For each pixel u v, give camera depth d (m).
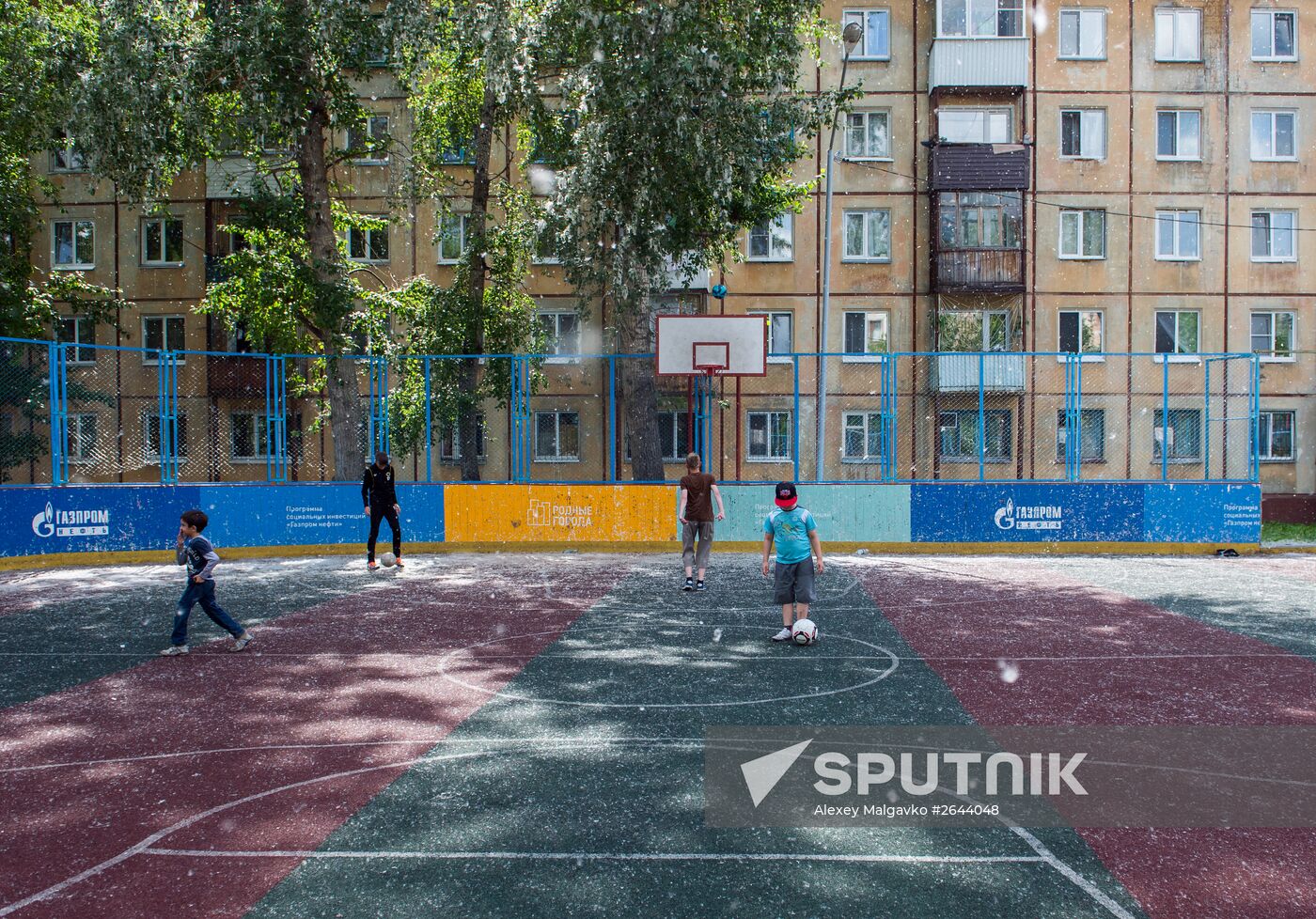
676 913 3.50
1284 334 28.67
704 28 17.19
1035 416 26.23
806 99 19.05
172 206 29.11
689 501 12.92
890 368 19.52
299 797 4.76
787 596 8.86
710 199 18.62
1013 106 27.89
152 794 4.82
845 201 28.36
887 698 6.72
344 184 28.55
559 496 18.59
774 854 4.04
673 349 19.55
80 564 16.19
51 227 29.50
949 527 18.44
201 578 8.42
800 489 18.56
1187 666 7.83
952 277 27.25
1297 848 4.11
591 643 8.91
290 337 22.42
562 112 20.06
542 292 28.20
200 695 6.91
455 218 26.62
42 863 4.00
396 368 21.50
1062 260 28.47
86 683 7.34
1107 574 14.86
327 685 7.21
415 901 3.61
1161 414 27.22
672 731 5.90
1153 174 28.53
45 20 18.80
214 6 17.88
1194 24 28.67
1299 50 28.77
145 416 23.11
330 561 16.95
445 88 21.41
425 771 5.14
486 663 7.97
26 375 16.89
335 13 17.08
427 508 18.55
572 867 3.91
